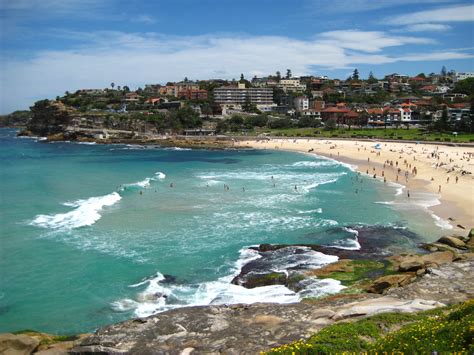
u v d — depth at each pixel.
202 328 23.78
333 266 38.12
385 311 24.70
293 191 72.75
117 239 46.94
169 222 53.50
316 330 22.86
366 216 55.75
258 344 21.52
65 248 44.00
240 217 55.78
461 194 67.50
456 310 21.09
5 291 34.47
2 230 49.44
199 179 86.81
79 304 32.62
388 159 110.88
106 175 93.62
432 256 37.81
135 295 33.97
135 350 21.55
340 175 90.38
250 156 134.75
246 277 36.97
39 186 77.94
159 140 183.75
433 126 163.50
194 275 37.69
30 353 23.62
